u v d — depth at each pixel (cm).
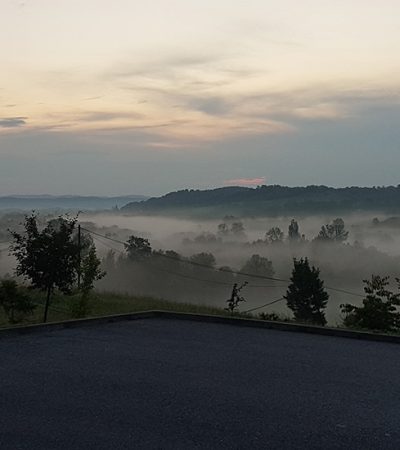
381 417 565
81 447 471
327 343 936
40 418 539
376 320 1648
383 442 499
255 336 987
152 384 664
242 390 648
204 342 927
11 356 805
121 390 638
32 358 792
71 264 1958
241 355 831
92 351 844
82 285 1873
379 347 909
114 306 2344
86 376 695
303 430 523
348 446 488
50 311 2291
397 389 665
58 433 502
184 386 659
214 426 528
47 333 991
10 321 1916
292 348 890
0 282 2033
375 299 1683
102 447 472
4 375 697
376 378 714
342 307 1761
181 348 875
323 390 656
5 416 545
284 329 1053
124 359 791
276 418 555
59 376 694
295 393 642
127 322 1123
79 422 530
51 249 1909
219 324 1112
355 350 882
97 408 571
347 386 675
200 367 752
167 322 1129
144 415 553
